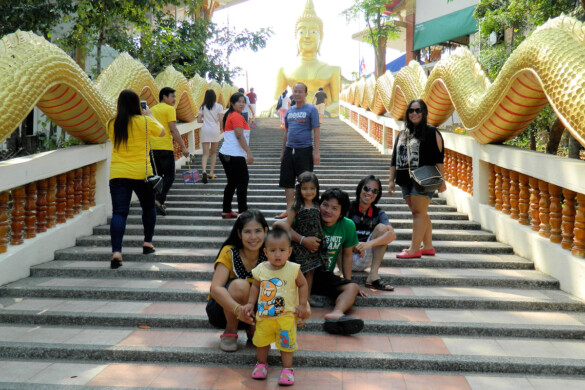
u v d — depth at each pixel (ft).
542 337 14.34
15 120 16.70
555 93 16.72
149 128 19.34
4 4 32.32
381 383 12.07
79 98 20.84
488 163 24.35
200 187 31.42
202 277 18.42
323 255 15.70
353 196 30.12
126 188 19.20
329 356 12.99
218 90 50.31
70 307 15.93
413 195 19.71
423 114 19.51
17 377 12.15
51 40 39.96
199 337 14.29
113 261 18.56
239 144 24.47
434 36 69.05
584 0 24.77
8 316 15.23
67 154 20.85
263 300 12.16
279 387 11.85
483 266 19.51
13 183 17.20
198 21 56.75
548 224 19.11
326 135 54.70
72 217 22.03
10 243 18.47
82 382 11.92
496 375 12.51
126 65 27.50
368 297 16.49
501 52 36.78
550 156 18.39
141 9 39.58
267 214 25.84
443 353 13.21
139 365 12.99
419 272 18.75
